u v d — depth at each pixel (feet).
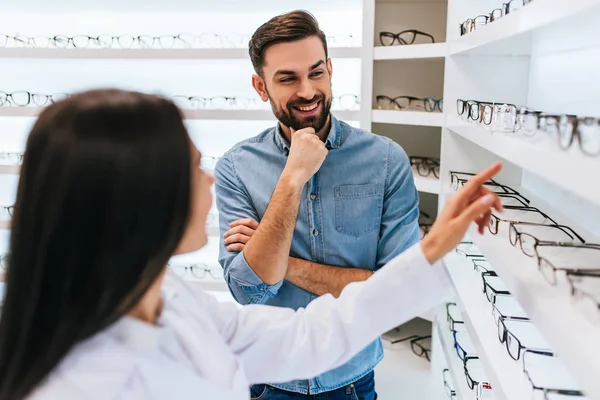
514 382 2.67
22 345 1.63
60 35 7.25
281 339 2.75
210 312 2.79
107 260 1.62
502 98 4.73
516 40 4.30
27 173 1.63
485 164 5.07
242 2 6.48
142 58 6.12
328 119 4.17
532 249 2.73
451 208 2.55
